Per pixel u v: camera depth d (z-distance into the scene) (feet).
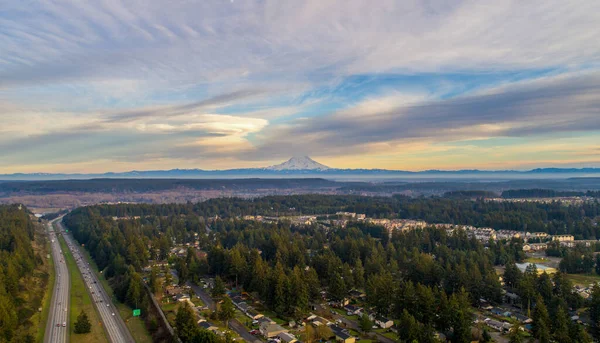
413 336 418.72
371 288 538.47
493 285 568.00
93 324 511.40
